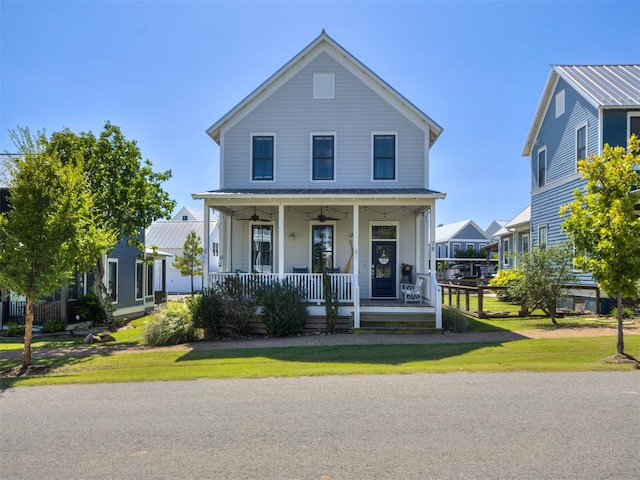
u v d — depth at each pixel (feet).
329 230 52.13
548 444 15.25
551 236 65.67
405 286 48.75
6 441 16.48
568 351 31.07
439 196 43.16
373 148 51.67
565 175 61.36
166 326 40.29
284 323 41.09
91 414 19.49
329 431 16.72
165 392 22.86
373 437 16.07
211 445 15.69
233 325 41.65
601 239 28.37
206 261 44.37
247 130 52.34
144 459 14.70
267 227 52.42
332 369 27.12
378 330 41.65
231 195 43.78
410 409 19.07
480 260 139.03
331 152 52.01
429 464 13.89
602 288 28.73
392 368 27.09
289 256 52.03
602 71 62.44
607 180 28.55
